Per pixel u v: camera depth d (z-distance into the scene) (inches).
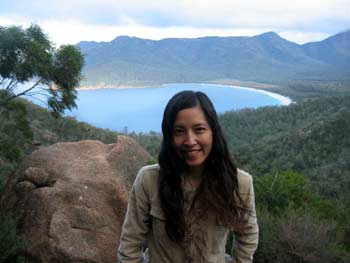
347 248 187.3
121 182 175.6
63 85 372.8
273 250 150.4
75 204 158.2
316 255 149.3
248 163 436.1
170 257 57.0
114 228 160.4
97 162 182.7
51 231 146.9
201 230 56.2
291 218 162.1
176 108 54.1
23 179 175.6
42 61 340.8
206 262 57.0
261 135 2856.8
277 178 235.5
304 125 2416.3
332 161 1678.2
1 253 134.6
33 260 142.1
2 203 172.9
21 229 154.0
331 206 244.1
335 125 2022.6
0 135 344.5
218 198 55.1
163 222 55.8
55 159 182.7
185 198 55.8
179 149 54.8
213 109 55.3
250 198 58.8
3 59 331.3
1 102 357.4
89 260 144.9
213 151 55.4
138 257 59.7
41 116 721.6
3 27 328.8
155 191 56.2
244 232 60.2
